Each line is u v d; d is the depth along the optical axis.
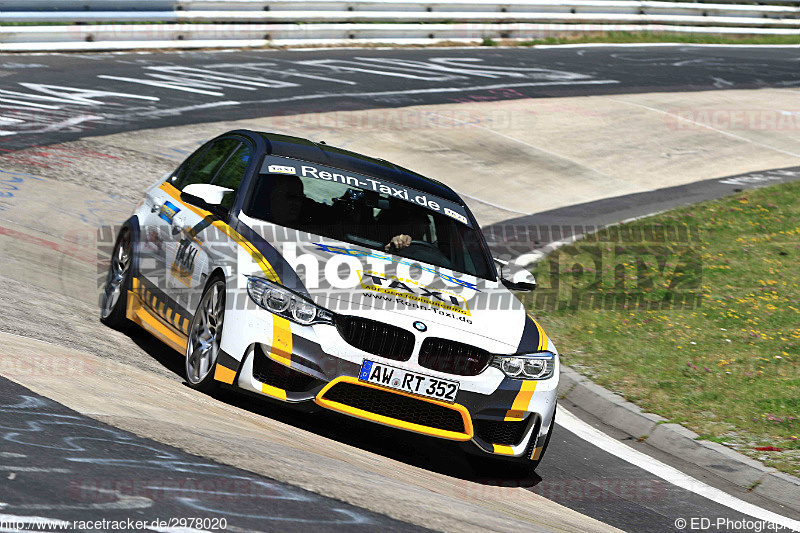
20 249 25.34
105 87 52.28
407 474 14.26
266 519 9.37
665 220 41.56
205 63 62.38
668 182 49.22
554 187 46.41
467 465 17.08
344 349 15.30
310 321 15.45
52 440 10.78
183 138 43.97
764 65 85.81
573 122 58.44
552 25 87.12
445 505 11.99
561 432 20.84
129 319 20.41
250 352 15.45
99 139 41.84
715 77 77.56
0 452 9.98
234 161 20.02
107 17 62.34
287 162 19.42
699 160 53.62
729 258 36.69
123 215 32.19
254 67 62.78
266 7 70.12
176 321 18.02
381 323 15.48
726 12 99.31
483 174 46.66
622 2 91.69
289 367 15.33
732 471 19.59
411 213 19.39
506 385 16.12
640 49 88.56
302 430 15.63
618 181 48.62
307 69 64.12
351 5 74.69
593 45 87.88
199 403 15.00
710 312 30.58
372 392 15.43
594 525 14.20
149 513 8.94
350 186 19.41
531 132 55.09
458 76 67.62
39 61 56.97
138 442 11.38
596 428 21.95
